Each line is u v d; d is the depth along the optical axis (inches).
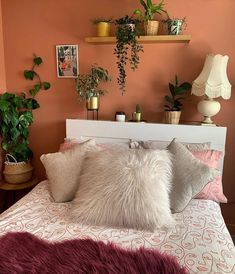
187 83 87.6
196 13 86.7
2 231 56.0
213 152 75.7
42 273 41.9
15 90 105.5
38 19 98.1
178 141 79.9
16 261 44.5
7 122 92.3
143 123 88.9
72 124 95.2
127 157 65.9
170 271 41.9
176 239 52.9
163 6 87.7
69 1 94.3
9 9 99.4
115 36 88.4
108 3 91.6
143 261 43.9
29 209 65.7
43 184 81.9
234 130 90.9
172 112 86.9
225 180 93.8
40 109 104.7
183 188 64.5
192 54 89.4
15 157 101.1
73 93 100.5
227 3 84.4
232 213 94.9
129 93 96.0
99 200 60.1
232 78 88.1
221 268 44.7
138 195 58.7
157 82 93.5
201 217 61.6
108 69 96.0
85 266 43.2
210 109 82.8
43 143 107.6
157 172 63.0
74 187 71.2
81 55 97.0
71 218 61.5
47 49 99.6
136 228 57.4
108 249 47.3
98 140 93.6
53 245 49.1
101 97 98.0
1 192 106.3
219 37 86.8
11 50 102.4
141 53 92.5
